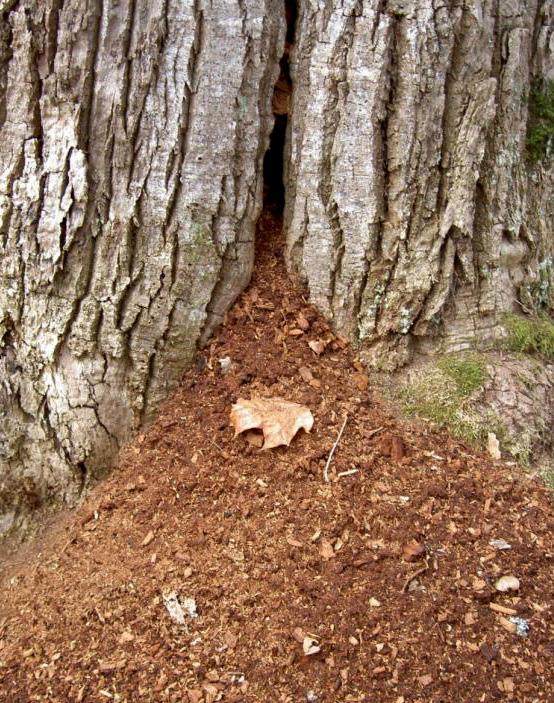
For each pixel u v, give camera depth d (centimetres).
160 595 231
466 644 212
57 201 257
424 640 212
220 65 261
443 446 271
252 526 245
